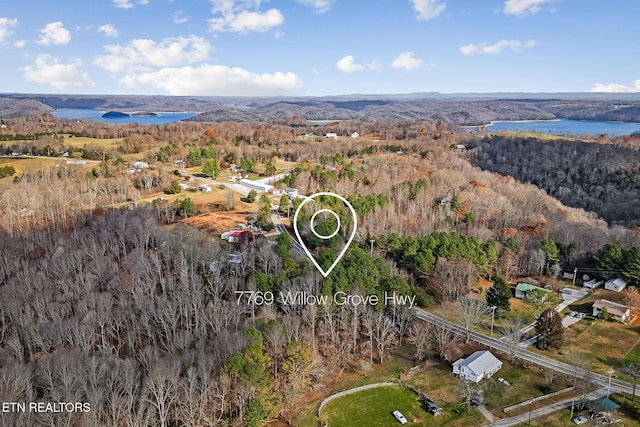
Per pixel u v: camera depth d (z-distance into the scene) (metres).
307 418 73.38
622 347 92.00
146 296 95.44
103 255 113.62
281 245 112.94
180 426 66.12
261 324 85.06
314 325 88.81
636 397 76.94
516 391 79.38
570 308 108.25
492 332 97.81
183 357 74.19
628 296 106.38
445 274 108.94
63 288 98.88
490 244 121.12
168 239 124.00
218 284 99.25
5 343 83.75
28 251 121.50
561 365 86.44
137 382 69.12
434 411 74.44
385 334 89.56
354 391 80.25
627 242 131.38
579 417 72.19
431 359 89.38
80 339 79.62
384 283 101.12
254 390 68.44
